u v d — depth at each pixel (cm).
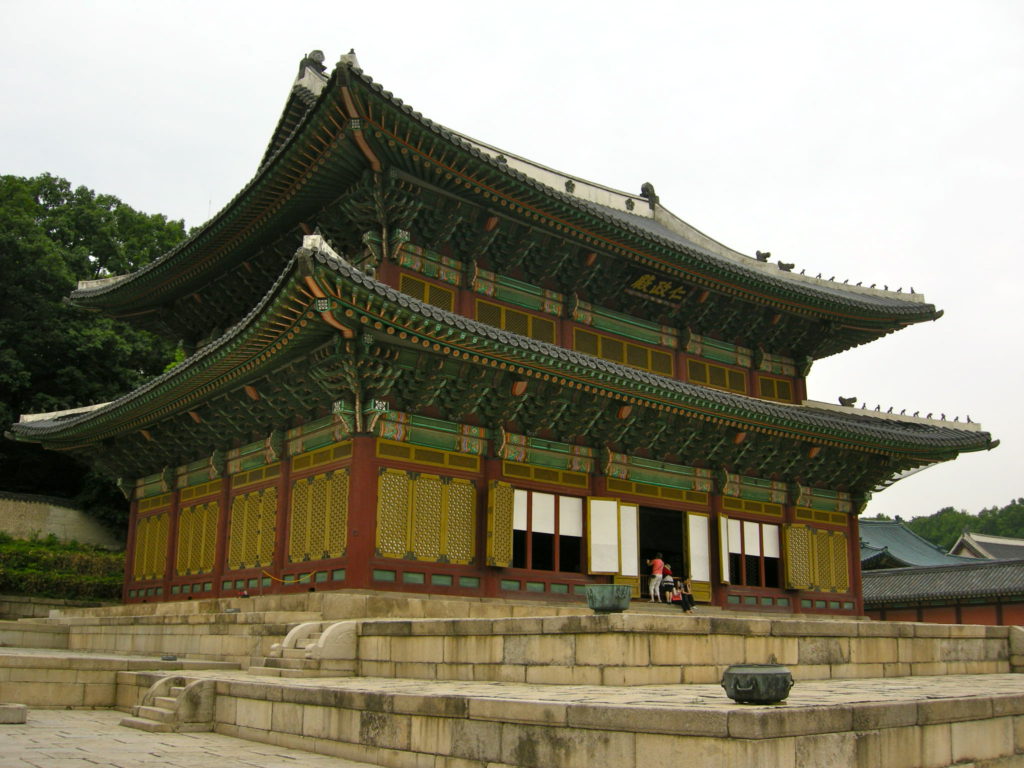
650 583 3353
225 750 1468
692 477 3584
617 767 1075
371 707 1393
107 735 1616
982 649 2406
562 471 3183
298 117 3981
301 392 2959
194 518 3656
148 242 7575
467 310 3322
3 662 1983
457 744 1258
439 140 2841
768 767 988
